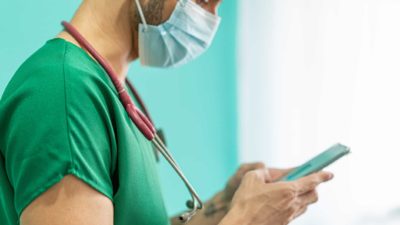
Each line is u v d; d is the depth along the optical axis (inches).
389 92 87.0
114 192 32.5
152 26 37.9
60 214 28.5
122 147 32.5
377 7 86.3
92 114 30.7
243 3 93.2
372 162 87.9
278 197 35.9
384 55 86.7
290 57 91.2
